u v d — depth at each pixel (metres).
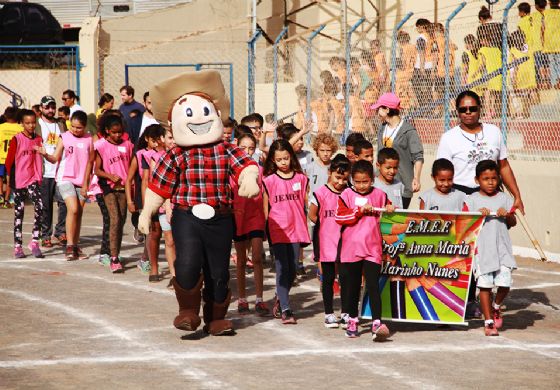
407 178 11.77
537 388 7.16
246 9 28.30
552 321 9.79
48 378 7.34
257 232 10.08
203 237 9.03
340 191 9.62
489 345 8.66
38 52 25.84
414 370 7.68
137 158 12.48
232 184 9.34
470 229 9.17
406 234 9.26
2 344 8.53
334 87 18.52
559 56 14.02
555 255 13.65
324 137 12.08
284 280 9.70
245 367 7.75
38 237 14.12
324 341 8.80
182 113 9.16
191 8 28.31
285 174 9.91
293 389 7.05
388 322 9.80
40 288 11.51
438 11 23.39
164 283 11.92
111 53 28.00
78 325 9.38
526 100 14.32
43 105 15.90
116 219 12.83
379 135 12.02
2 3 28.81
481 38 14.90
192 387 7.10
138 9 28.88
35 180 14.05
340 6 25.22
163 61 27.62
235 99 27.39
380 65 17.27
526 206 14.20
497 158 9.98
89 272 12.77
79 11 29.34
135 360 7.98
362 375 7.50
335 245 9.43
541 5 14.45
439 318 9.24
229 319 9.88
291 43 23.22
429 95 16.00
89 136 13.95
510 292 11.34
